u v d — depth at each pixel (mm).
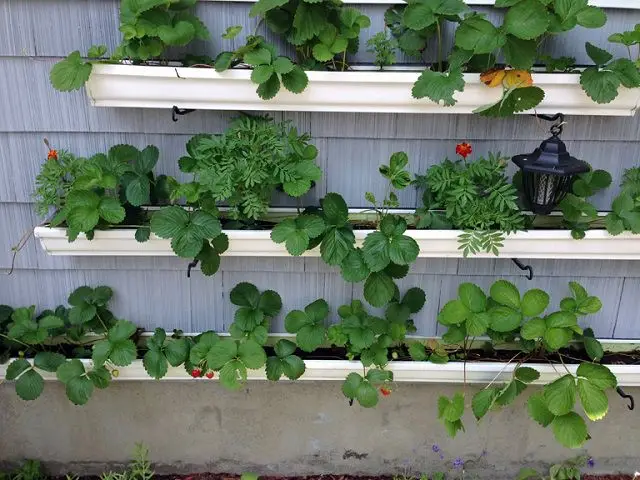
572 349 1825
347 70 1558
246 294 1754
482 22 1374
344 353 1819
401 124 1649
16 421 1851
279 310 1782
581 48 1581
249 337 1702
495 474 1951
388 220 1529
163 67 1408
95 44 1562
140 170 1573
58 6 1523
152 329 1861
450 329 1674
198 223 1480
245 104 1474
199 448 1918
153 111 1631
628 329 1865
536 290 1582
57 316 1800
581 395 1541
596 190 1660
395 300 1786
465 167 1623
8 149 1658
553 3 1377
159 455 1923
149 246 1586
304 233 1500
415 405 1853
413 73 1426
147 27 1395
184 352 1689
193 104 1472
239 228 1641
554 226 1709
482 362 1749
